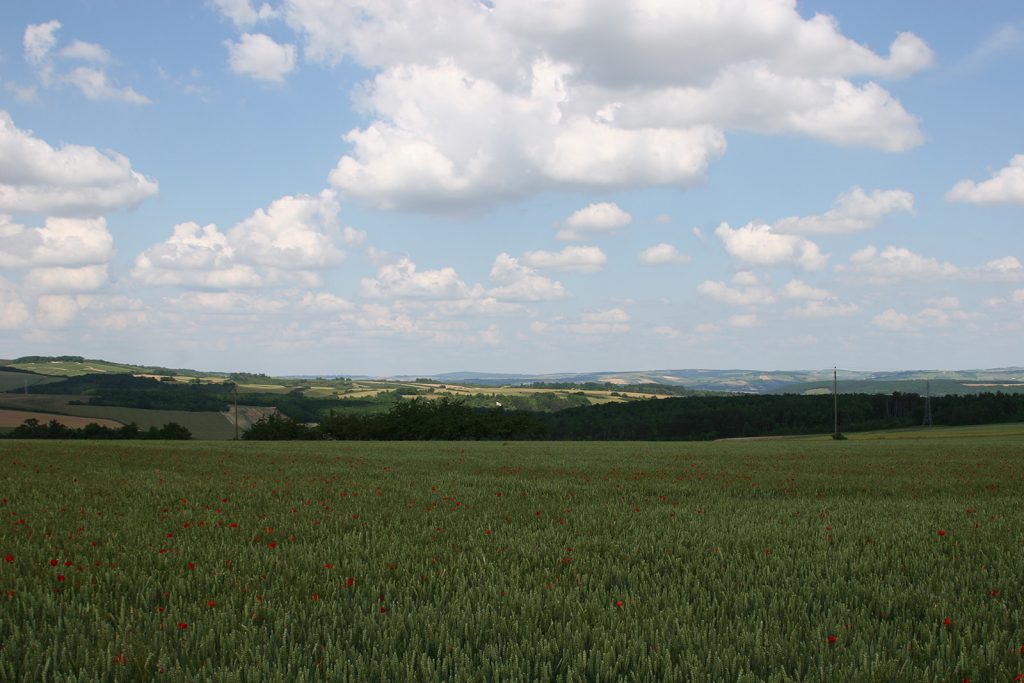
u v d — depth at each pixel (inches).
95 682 193.6
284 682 195.8
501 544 424.2
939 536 454.0
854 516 577.6
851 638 241.8
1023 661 218.1
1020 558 376.2
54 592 299.3
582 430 4963.1
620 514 590.6
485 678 199.2
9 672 201.5
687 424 4803.2
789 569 358.6
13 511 574.2
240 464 1284.4
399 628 244.8
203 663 212.7
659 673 209.3
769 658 219.1
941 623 261.4
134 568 339.3
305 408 5191.9
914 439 2957.7
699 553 395.5
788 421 4825.3
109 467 1130.7
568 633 237.9
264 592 292.7
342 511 602.9
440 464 1350.9
